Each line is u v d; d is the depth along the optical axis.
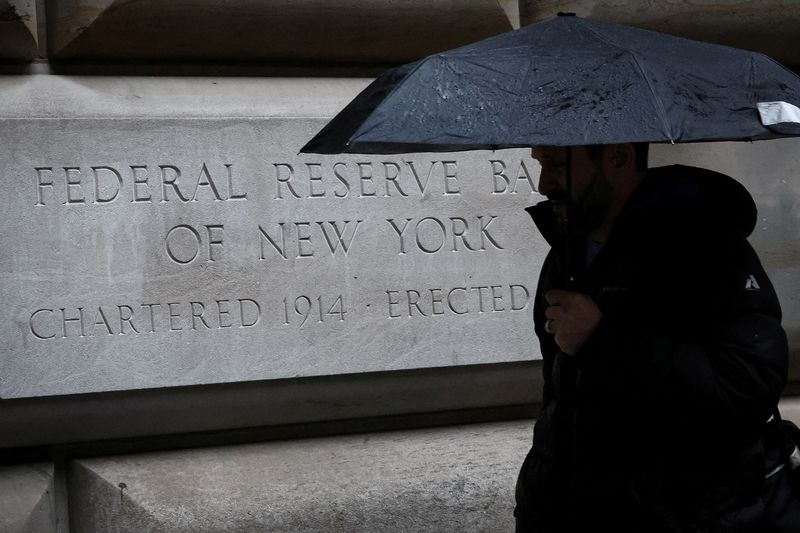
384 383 4.33
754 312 2.36
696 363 2.30
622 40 2.31
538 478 2.60
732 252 2.38
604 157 2.47
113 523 3.95
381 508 4.14
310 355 4.21
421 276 4.35
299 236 4.23
